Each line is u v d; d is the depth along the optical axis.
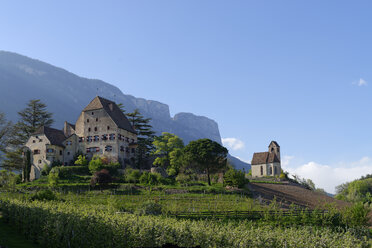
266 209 53.78
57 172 82.44
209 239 34.25
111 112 96.62
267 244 33.12
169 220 40.34
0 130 71.50
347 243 34.53
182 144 102.19
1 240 34.09
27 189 74.06
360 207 53.19
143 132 112.06
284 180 103.81
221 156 82.44
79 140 95.81
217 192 72.69
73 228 32.12
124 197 67.69
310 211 54.28
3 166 76.50
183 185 78.31
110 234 32.25
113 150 91.56
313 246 33.47
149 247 33.94
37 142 92.69
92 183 75.94
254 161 122.94
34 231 35.59
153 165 97.38
